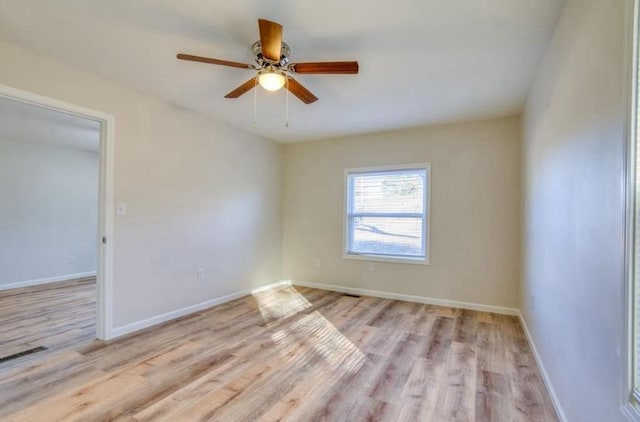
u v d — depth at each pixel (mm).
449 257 4168
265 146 4980
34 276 5352
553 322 2068
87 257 6066
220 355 2650
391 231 4605
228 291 4297
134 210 3164
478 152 4035
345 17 1989
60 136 4961
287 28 2104
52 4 1912
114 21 2078
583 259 1497
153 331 3160
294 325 3383
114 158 2994
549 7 1872
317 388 2170
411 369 2441
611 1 1197
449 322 3504
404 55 2443
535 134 2770
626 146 1043
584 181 1490
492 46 2305
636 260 1001
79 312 3791
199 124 3863
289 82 2463
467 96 3229
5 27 2150
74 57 2537
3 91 2330
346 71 2281
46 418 1818
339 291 4891
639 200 998
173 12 1975
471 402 2023
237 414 1881
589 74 1437
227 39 2262
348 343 2920
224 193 4230
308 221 5188
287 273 5367
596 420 1319
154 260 3354
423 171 4395
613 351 1152
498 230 3920
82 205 5996
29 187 5332
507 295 3861
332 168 4996
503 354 2707
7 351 2693
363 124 4242
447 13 1946
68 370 2369
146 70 2750
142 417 1840
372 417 1868
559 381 1894
